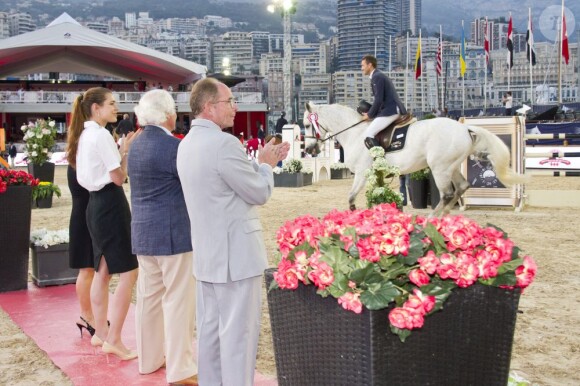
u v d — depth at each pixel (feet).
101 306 17.13
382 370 8.23
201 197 11.82
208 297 12.28
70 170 17.75
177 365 14.42
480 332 8.80
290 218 42.09
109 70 176.35
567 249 30.37
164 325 15.11
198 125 12.07
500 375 9.07
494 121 43.93
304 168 67.92
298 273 8.91
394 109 34.45
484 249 8.98
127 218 16.12
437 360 8.55
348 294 8.28
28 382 15.25
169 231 14.01
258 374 15.21
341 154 87.66
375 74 34.58
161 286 15.02
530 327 18.65
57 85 177.58
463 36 151.74
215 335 12.32
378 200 21.66
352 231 9.05
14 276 23.72
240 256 11.77
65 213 46.85
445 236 9.02
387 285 8.21
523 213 43.06
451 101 558.15
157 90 14.40
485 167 44.50
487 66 153.79
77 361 16.33
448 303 8.57
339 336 8.59
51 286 24.43
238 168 11.67
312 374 9.05
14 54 152.87
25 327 19.30
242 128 171.12
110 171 15.44
